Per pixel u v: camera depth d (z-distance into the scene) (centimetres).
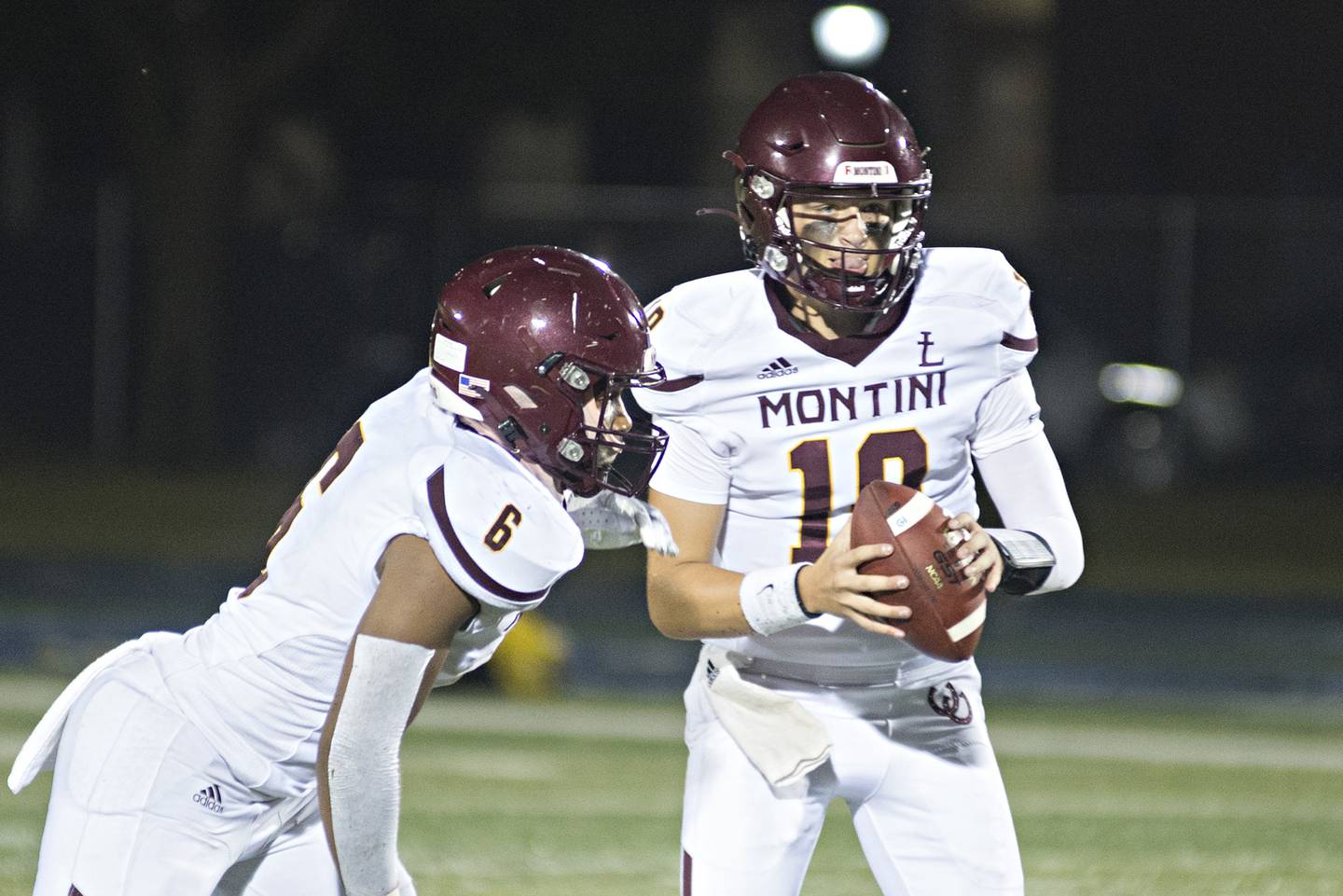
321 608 934
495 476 901
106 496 5028
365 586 924
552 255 963
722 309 1079
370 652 893
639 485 1013
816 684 1106
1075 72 7231
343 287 5697
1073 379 5469
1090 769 2400
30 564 4022
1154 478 5444
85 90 6003
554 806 2081
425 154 6366
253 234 5706
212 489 5200
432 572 898
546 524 898
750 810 1095
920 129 6562
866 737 1102
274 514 4794
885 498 1020
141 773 951
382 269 5688
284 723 953
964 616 1016
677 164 6544
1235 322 5484
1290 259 5472
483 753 2416
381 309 5691
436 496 895
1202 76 7194
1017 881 1116
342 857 922
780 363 1073
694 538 1098
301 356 5703
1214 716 2861
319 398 5706
